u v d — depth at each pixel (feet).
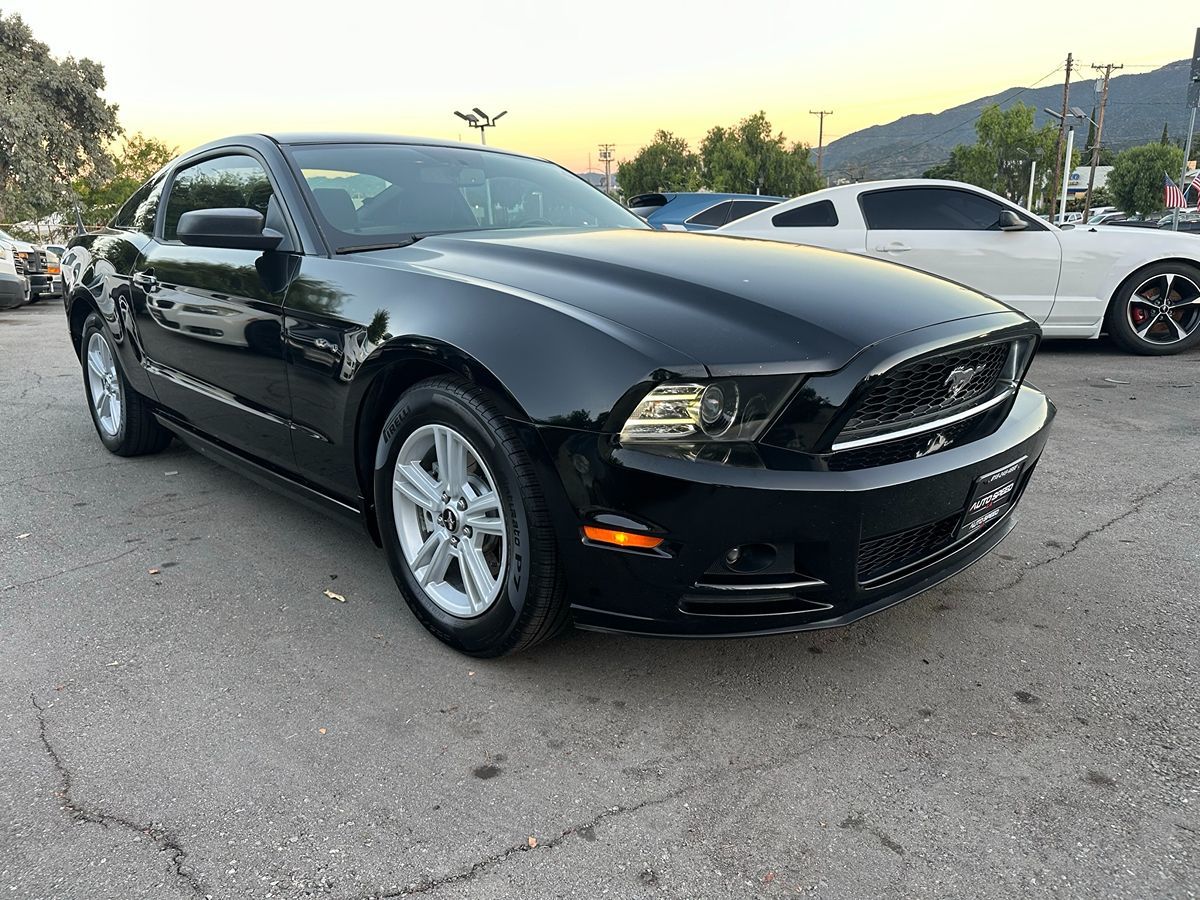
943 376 6.98
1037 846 5.57
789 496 6.11
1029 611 8.89
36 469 13.73
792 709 7.16
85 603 9.05
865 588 6.73
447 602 7.96
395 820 5.82
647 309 6.73
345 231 9.26
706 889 5.23
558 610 7.04
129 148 132.36
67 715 7.02
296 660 7.92
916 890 5.21
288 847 5.56
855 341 6.43
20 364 24.22
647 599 6.50
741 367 6.10
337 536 10.93
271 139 10.34
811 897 5.16
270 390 9.29
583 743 6.69
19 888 5.19
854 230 23.66
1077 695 7.34
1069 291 22.68
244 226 8.75
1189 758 6.47
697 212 40.96
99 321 13.50
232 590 9.37
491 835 5.68
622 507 6.24
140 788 6.13
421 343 7.23
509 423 6.66
